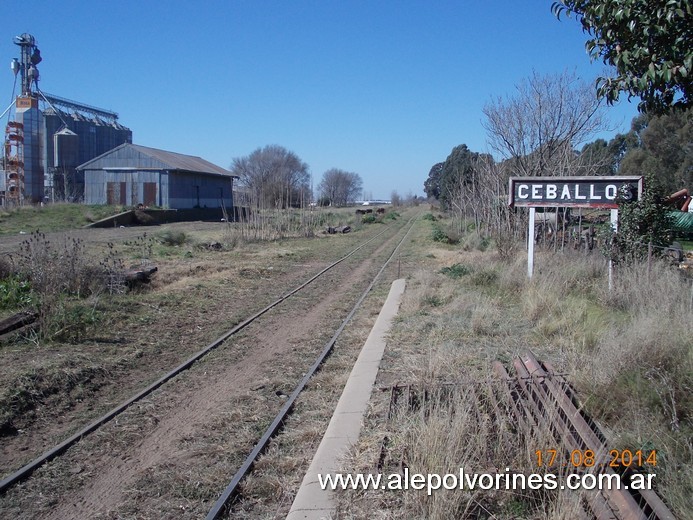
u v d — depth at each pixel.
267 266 21.47
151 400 7.41
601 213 24.98
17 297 11.44
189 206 56.69
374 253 28.12
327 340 10.63
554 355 8.15
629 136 48.44
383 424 5.93
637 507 3.79
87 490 5.20
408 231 46.91
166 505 4.93
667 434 4.80
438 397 5.65
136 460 5.78
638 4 5.96
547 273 12.94
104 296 12.92
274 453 5.88
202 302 13.97
